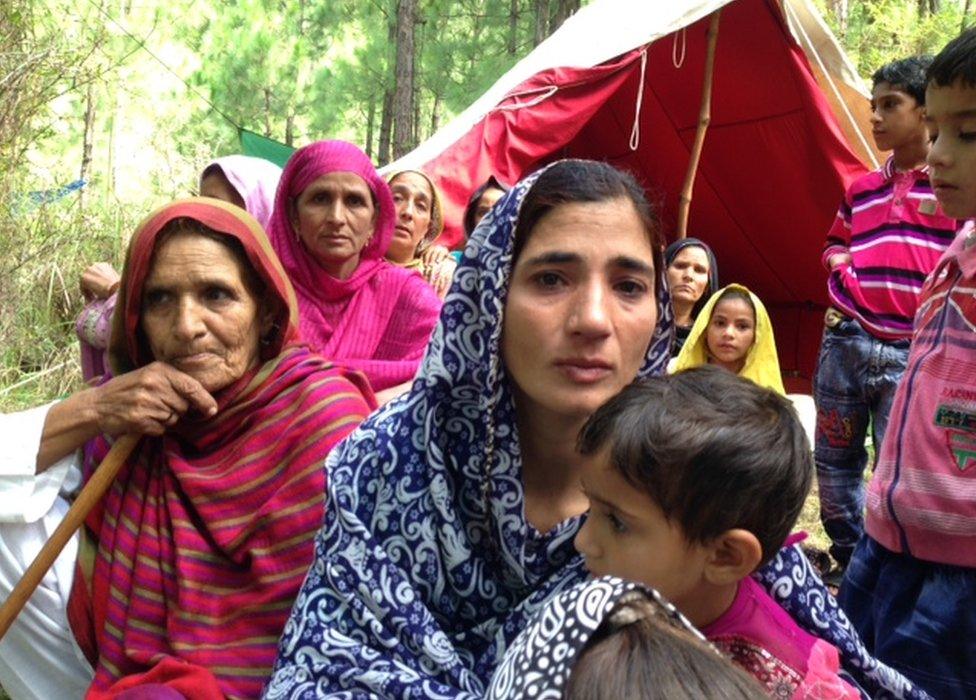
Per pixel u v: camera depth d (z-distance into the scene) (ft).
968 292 7.01
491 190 17.17
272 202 12.51
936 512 6.94
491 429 5.23
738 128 25.75
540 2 52.80
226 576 6.64
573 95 22.40
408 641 5.27
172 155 36.11
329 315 10.84
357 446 5.53
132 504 6.88
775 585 5.40
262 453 6.84
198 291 6.81
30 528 7.11
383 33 55.47
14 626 7.10
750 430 4.32
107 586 6.74
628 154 28.12
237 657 6.40
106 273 10.86
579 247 4.97
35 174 26.27
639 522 4.44
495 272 5.13
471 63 58.13
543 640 3.33
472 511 5.42
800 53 23.70
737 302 13.58
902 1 43.98
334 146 10.80
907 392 7.29
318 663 5.33
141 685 6.09
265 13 54.13
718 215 27.66
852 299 12.89
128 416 6.65
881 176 13.01
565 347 5.00
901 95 12.45
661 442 4.29
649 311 5.17
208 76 51.55
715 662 3.12
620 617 3.27
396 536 5.41
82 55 24.07
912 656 7.11
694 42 24.47
